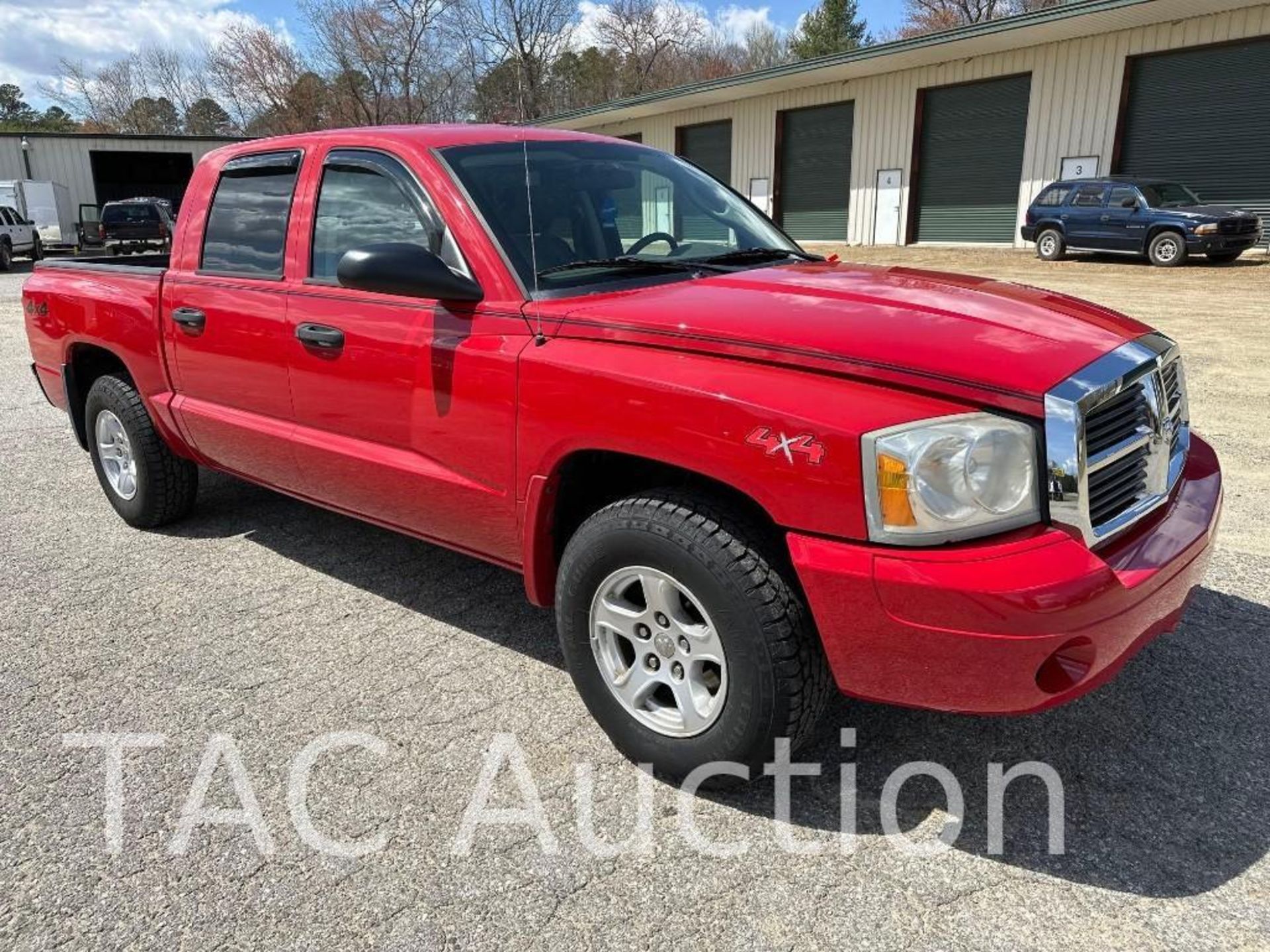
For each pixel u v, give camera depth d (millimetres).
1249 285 15414
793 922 2211
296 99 47219
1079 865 2377
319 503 3883
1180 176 21125
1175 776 2715
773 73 26609
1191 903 2242
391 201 3320
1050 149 22969
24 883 2375
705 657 2525
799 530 2281
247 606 3943
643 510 2527
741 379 2375
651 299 2797
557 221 3197
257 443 3896
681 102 31094
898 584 2150
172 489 4730
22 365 10227
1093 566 2184
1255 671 3256
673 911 2252
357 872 2396
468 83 43031
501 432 2871
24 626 3779
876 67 25438
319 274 3543
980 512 2180
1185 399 2998
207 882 2369
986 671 2156
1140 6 18938
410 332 3117
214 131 60656
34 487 5707
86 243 27812
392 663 3451
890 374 2262
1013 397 2225
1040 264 20047
